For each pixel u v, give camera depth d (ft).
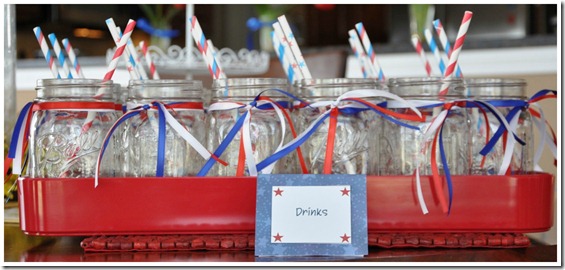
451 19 12.99
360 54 3.85
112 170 3.04
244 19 15.40
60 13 12.16
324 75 6.46
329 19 15.57
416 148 3.11
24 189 2.94
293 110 3.23
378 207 2.95
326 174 2.75
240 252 2.78
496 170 3.19
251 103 3.01
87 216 2.89
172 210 2.91
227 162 3.06
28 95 9.77
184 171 3.06
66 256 2.74
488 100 3.20
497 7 12.67
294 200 2.71
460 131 3.13
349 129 3.06
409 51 9.25
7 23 3.91
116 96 3.16
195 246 2.79
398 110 3.12
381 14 15.43
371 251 2.78
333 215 2.70
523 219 2.97
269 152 3.07
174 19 14.71
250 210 2.92
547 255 2.75
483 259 2.73
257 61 6.11
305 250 2.68
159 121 2.97
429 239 2.83
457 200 2.96
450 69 3.09
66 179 2.88
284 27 3.43
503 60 8.93
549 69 8.80
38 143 3.00
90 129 3.01
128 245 2.78
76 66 3.55
